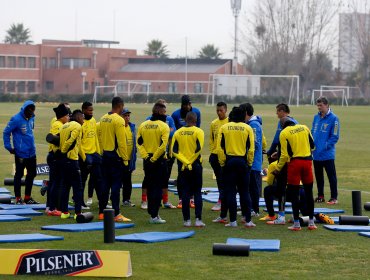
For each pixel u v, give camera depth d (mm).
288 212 44719
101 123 41562
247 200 40094
